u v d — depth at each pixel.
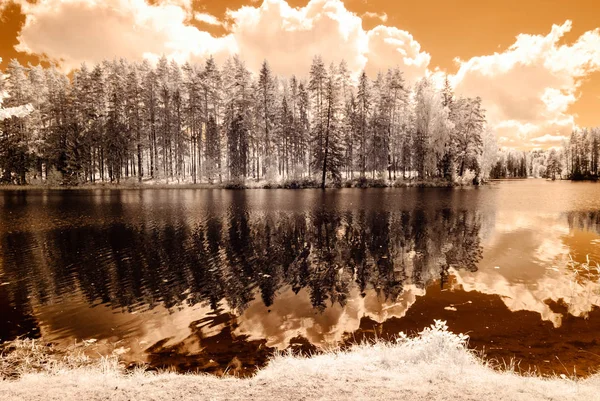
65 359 7.04
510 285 11.45
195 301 10.48
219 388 4.89
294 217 25.06
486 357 6.92
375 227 21.55
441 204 31.98
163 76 61.69
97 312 9.66
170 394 4.71
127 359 7.05
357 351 6.96
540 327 8.32
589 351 7.10
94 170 56.06
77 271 13.32
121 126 54.84
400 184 53.69
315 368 5.62
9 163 54.34
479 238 18.53
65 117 56.38
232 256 15.45
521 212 27.38
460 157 59.50
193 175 54.75
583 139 107.25
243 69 57.84
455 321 8.77
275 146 63.22
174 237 18.97
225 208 29.58
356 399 4.34
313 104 57.38
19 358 7.10
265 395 4.56
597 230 20.31
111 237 18.89
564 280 11.83
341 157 51.78
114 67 63.75
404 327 8.52
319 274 13.05
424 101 56.03
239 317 9.30
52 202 34.47
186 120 57.81
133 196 40.12
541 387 4.79
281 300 10.56
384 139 58.44
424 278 12.38
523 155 141.62
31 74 60.94
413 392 4.53
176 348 7.55
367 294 10.95
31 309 9.88
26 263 14.32
